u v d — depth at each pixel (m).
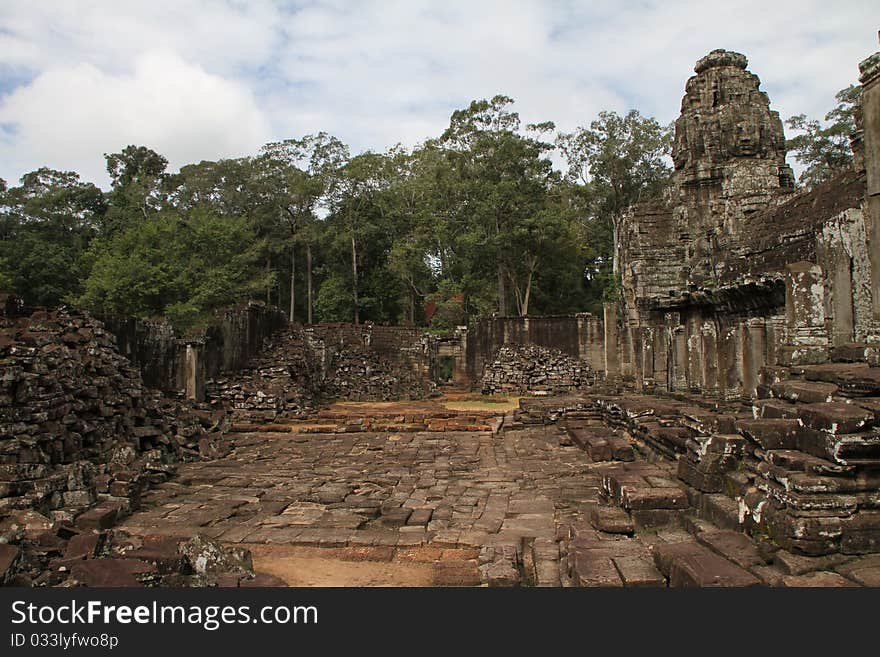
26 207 47.59
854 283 8.74
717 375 12.36
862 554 5.18
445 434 19.30
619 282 33.47
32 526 7.79
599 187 48.81
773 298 11.65
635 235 23.31
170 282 33.44
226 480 12.82
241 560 7.35
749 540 5.98
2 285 35.22
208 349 22.36
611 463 13.36
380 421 21.25
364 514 10.02
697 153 20.61
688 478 8.19
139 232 39.31
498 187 39.62
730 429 8.12
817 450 5.66
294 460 15.34
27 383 10.52
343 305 48.06
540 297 47.00
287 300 56.16
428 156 51.88
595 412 19.44
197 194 53.06
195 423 17.31
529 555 7.86
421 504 10.61
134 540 8.08
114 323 16.36
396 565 7.62
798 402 7.22
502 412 22.77
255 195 52.12
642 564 6.25
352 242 48.44
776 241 14.74
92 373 13.15
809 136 41.56
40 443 10.59
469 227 42.81
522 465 13.96
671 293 19.36
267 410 21.77
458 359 36.91
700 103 20.77
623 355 23.30
